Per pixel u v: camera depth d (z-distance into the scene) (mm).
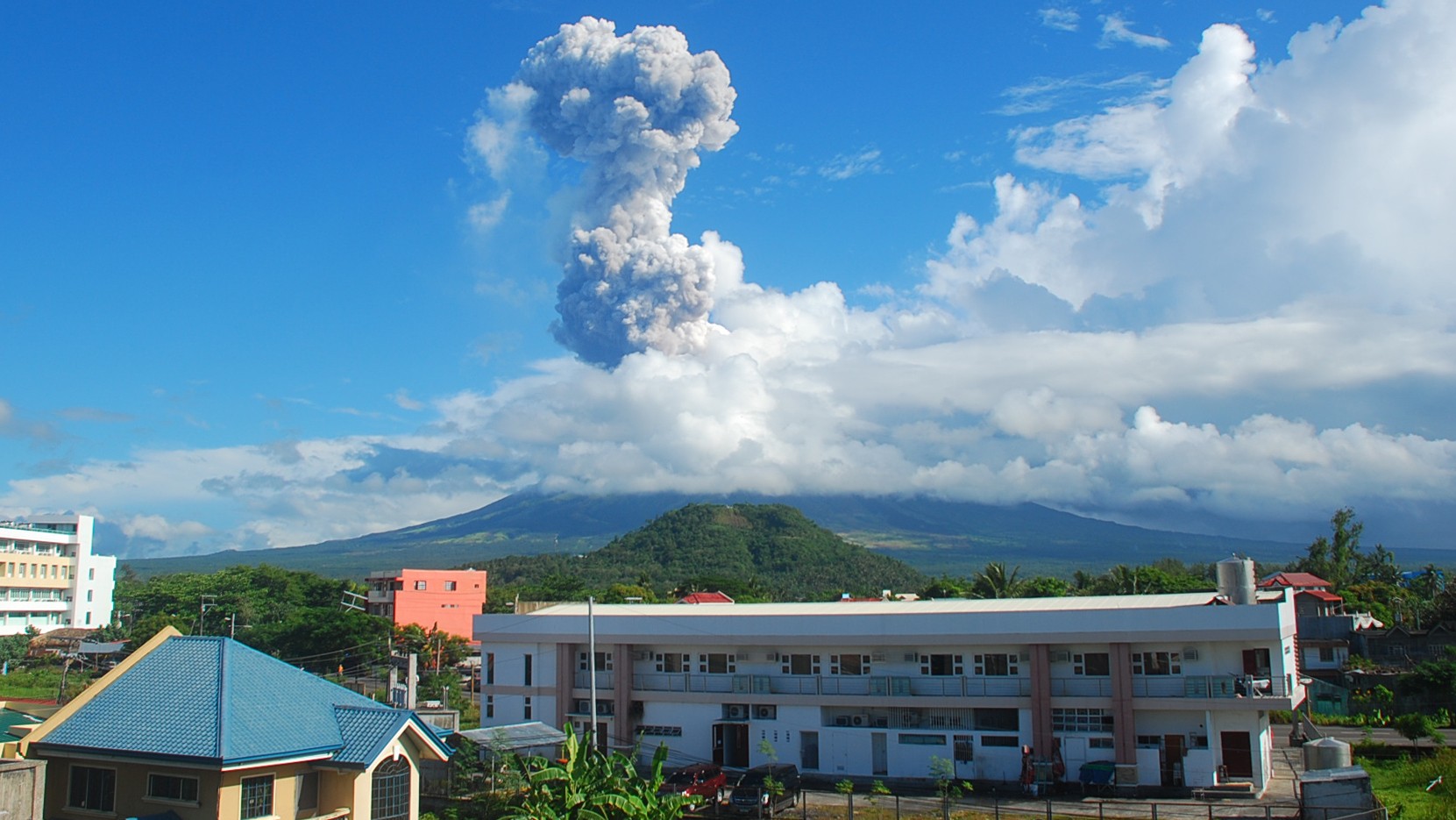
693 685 50562
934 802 41250
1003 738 45344
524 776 32312
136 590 136125
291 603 118812
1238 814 37625
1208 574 121188
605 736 51406
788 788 41438
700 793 40438
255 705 25781
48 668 84500
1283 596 46625
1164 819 37062
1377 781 41281
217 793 23469
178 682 26375
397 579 107312
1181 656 44125
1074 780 43625
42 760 23609
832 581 194875
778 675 49531
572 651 52812
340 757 25625
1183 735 43469
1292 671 46281
